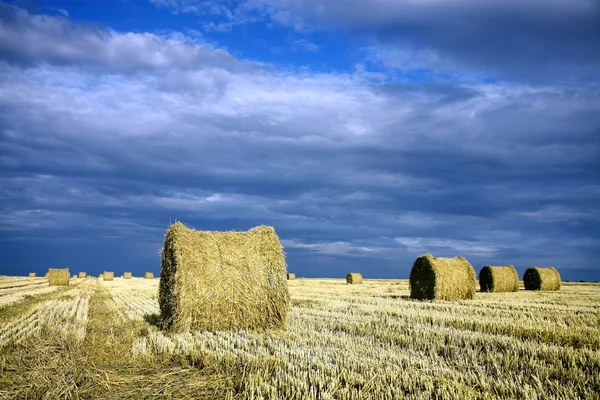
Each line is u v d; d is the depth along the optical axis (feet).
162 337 32.91
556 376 21.77
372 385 20.18
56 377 23.45
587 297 66.18
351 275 128.77
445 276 61.77
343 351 26.81
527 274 93.25
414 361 24.44
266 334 34.45
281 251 40.19
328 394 18.71
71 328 37.83
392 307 50.21
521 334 33.04
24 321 42.16
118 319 44.29
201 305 36.50
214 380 22.61
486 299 63.00
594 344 29.14
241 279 37.83
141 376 23.70
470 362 24.89
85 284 120.37
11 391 21.39
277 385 20.63
